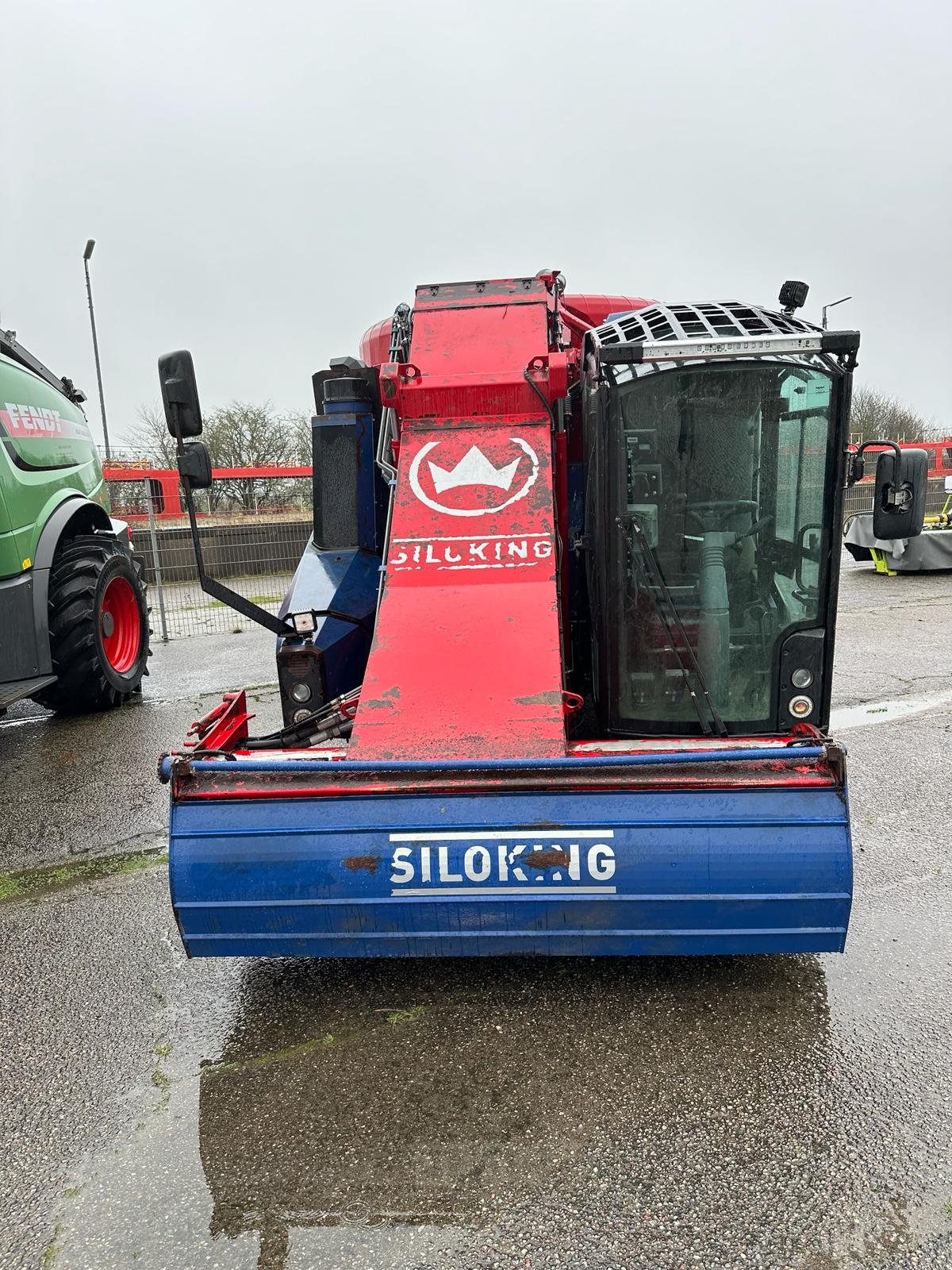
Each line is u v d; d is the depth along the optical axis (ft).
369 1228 6.31
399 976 9.46
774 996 8.86
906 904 10.73
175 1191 6.73
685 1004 8.77
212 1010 9.07
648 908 7.86
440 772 7.98
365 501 13.10
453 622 9.89
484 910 7.95
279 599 37.70
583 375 11.59
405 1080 7.82
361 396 13.02
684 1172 6.69
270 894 8.03
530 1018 8.64
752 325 9.91
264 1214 6.48
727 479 10.01
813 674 10.33
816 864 7.70
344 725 11.02
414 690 9.18
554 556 10.46
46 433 20.12
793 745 8.38
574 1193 6.54
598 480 10.32
